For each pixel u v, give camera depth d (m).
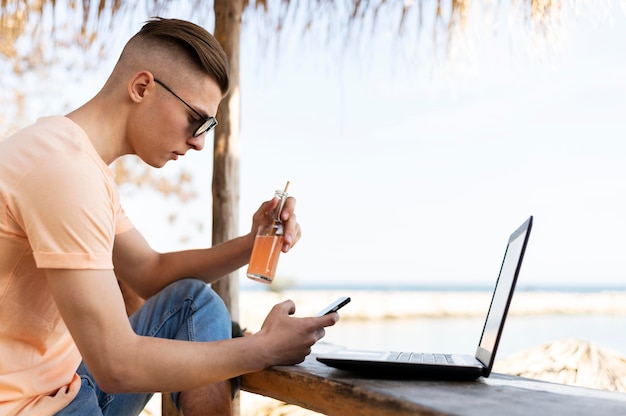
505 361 2.55
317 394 1.10
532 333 14.64
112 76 1.32
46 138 1.16
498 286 1.33
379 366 1.12
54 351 1.27
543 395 1.00
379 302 24.30
